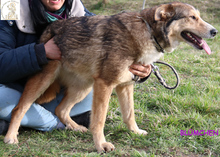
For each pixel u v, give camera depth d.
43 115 3.04
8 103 2.81
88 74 3.02
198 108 3.68
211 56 6.70
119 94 3.08
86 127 3.50
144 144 2.78
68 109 3.33
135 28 2.71
